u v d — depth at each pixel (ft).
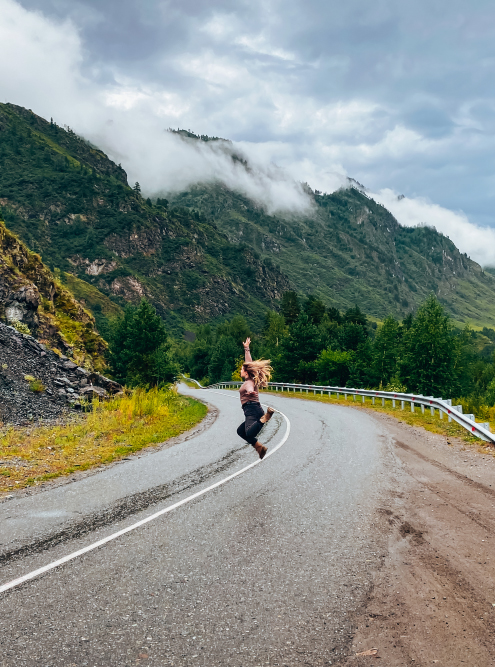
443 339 160.15
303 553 13.66
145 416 56.80
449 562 12.99
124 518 17.07
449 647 8.88
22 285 94.48
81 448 34.60
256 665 8.30
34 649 8.71
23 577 11.94
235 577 12.01
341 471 25.30
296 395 108.58
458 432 41.78
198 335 456.04
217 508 18.28
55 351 70.18
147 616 10.00
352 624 9.73
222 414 67.10
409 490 21.26
